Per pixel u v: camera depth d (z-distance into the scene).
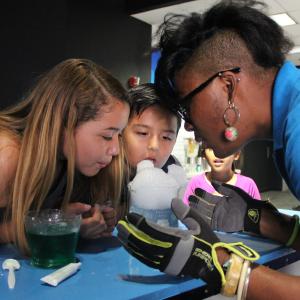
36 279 0.64
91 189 1.05
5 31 2.08
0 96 2.08
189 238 0.64
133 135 1.10
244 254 0.67
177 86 0.89
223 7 0.83
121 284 0.63
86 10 2.56
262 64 0.81
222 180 1.73
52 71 0.92
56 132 0.85
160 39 0.91
